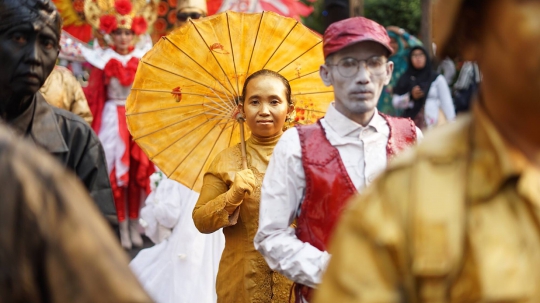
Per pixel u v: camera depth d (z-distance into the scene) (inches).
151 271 275.0
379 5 717.9
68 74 345.7
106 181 197.9
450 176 81.6
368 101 164.2
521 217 80.1
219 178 199.9
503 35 79.7
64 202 66.4
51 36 178.2
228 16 211.2
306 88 217.3
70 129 194.1
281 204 164.4
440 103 441.4
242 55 214.4
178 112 218.8
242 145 201.2
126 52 387.5
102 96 387.2
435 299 79.7
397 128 169.9
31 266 64.9
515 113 81.5
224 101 217.0
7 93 178.2
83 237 66.0
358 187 162.7
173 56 213.9
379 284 81.9
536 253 79.3
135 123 218.8
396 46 448.8
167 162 220.8
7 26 173.9
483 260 78.7
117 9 378.6
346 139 165.5
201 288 263.7
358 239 83.6
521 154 82.0
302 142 165.9
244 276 192.9
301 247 160.2
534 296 78.6
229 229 197.6
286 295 191.9
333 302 83.7
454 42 86.5
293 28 212.4
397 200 82.6
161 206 269.1
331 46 164.7
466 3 83.7
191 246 265.3
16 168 65.8
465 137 83.1
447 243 79.4
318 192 162.9
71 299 64.9
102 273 65.6
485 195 80.4
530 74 78.7
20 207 65.2
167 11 390.3
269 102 198.7
